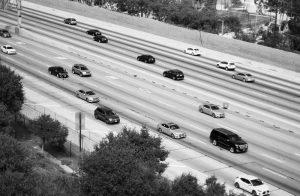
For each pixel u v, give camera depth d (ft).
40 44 307.17
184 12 392.47
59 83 225.35
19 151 103.65
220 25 399.44
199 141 164.96
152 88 227.81
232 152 156.66
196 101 212.84
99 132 163.43
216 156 152.76
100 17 402.52
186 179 98.37
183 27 367.04
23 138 150.10
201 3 482.28
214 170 141.08
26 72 240.12
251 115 199.21
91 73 246.06
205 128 179.11
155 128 174.29
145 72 255.09
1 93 156.56
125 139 118.11
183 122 183.83
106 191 92.27
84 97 201.87
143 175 96.12
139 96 214.07
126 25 379.55
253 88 240.12
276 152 160.56
